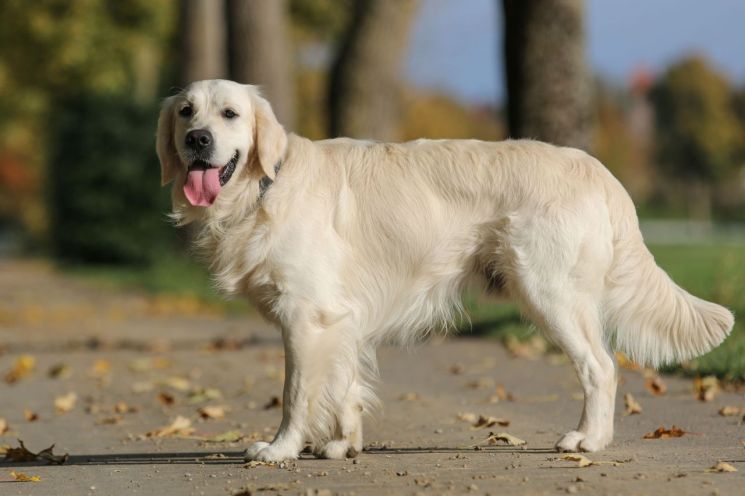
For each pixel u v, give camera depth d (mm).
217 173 7980
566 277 7773
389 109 26281
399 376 12969
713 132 100312
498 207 7938
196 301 25031
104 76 49906
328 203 8000
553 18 15828
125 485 7320
